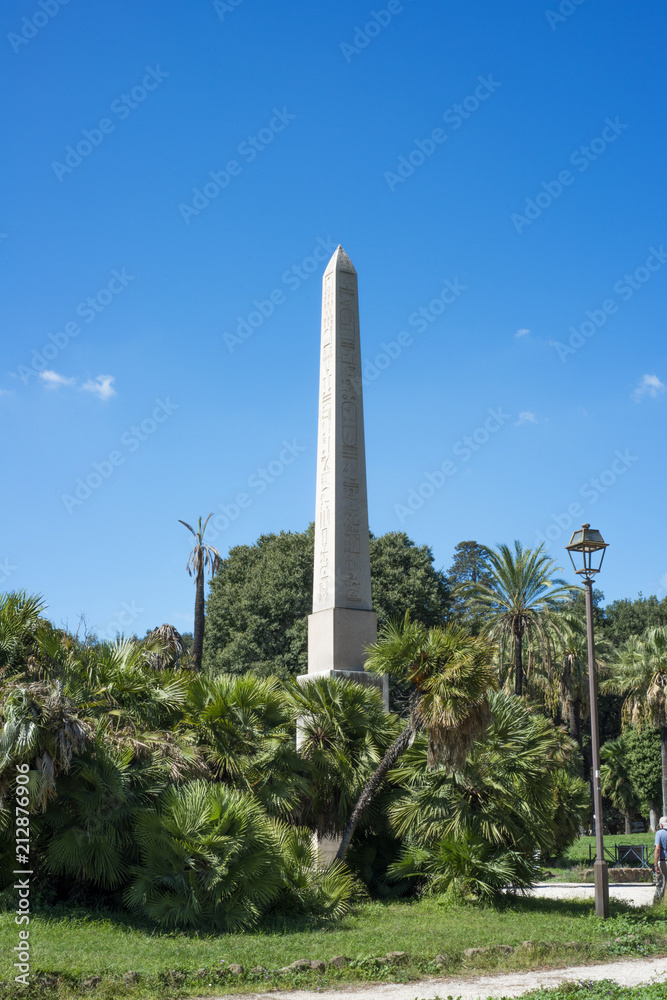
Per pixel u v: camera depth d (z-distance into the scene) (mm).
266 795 16328
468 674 14930
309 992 10180
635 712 39031
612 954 12734
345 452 21625
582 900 17609
